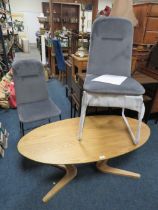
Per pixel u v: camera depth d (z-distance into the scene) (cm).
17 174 152
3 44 330
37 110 177
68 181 143
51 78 410
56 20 652
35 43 953
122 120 180
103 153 135
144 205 131
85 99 134
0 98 256
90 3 304
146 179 152
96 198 134
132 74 218
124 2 188
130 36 152
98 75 158
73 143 143
